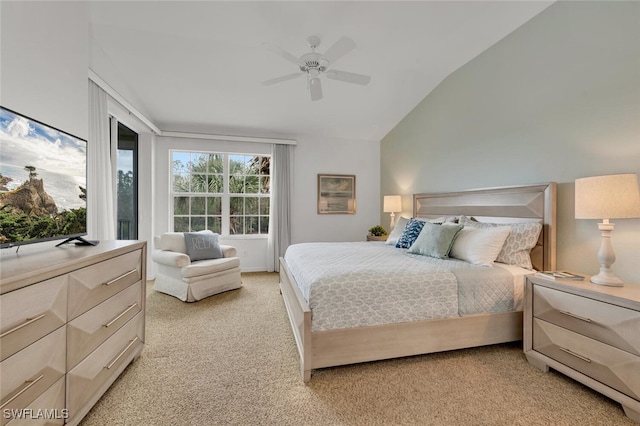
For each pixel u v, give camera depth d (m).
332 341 1.71
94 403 1.39
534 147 2.38
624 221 1.83
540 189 2.28
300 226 4.80
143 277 1.97
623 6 1.81
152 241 4.04
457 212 3.18
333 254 2.65
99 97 2.51
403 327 1.82
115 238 2.97
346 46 2.04
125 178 3.83
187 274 3.04
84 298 1.32
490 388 1.62
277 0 2.12
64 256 1.34
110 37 2.51
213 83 3.28
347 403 1.49
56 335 1.14
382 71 3.22
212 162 4.58
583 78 2.03
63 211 1.61
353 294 1.77
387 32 2.53
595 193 1.68
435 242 2.48
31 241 1.37
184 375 1.73
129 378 1.70
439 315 1.89
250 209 4.77
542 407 1.47
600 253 1.71
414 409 1.45
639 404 1.33
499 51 2.69
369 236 4.55
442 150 3.49
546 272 1.94
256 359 1.92
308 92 3.55
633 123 1.77
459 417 1.40
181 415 1.40
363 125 4.56
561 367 1.67
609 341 1.45
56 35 1.75
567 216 2.15
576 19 2.07
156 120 4.09
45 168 1.48
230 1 2.13
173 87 3.33
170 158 4.36
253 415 1.40
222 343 2.15
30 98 1.54
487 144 2.84
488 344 2.00
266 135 4.65
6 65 1.38
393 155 4.67
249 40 2.59
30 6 1.54
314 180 4.86
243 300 3.14
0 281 0.90
